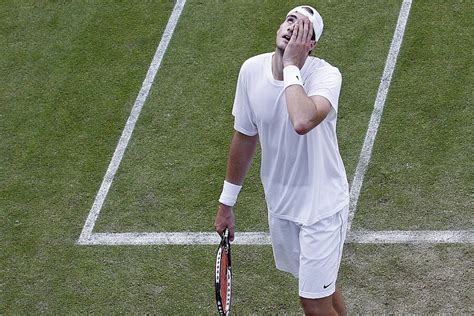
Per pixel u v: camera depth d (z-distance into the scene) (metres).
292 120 17.22
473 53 30.58
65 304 24.22
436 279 23.44
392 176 26.61
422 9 32.81
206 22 34.00
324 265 19.22
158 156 28.67
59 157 29.20
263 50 32.31
